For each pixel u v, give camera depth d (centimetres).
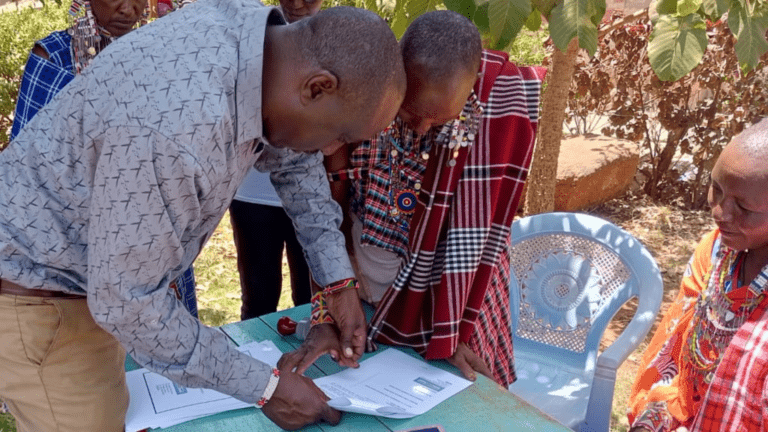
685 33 274
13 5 821
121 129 119
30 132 140
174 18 136
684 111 586
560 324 257
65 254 138
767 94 553
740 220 158
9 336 147
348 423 158
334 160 196
